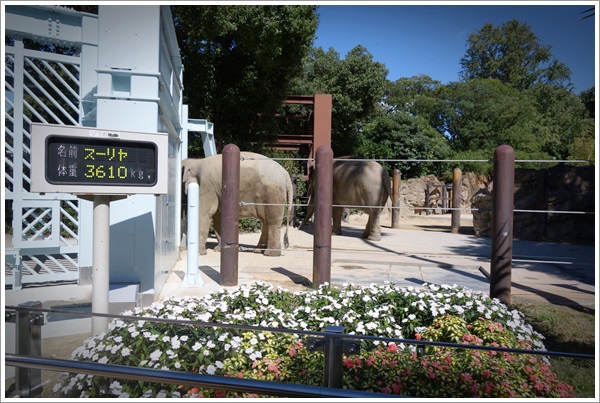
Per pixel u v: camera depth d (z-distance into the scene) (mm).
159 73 5301
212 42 17188
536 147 32031
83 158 3818
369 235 12367
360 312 4168
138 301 5109
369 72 26391
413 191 24016
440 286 4742
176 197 8516
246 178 8797
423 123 31594
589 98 36000
